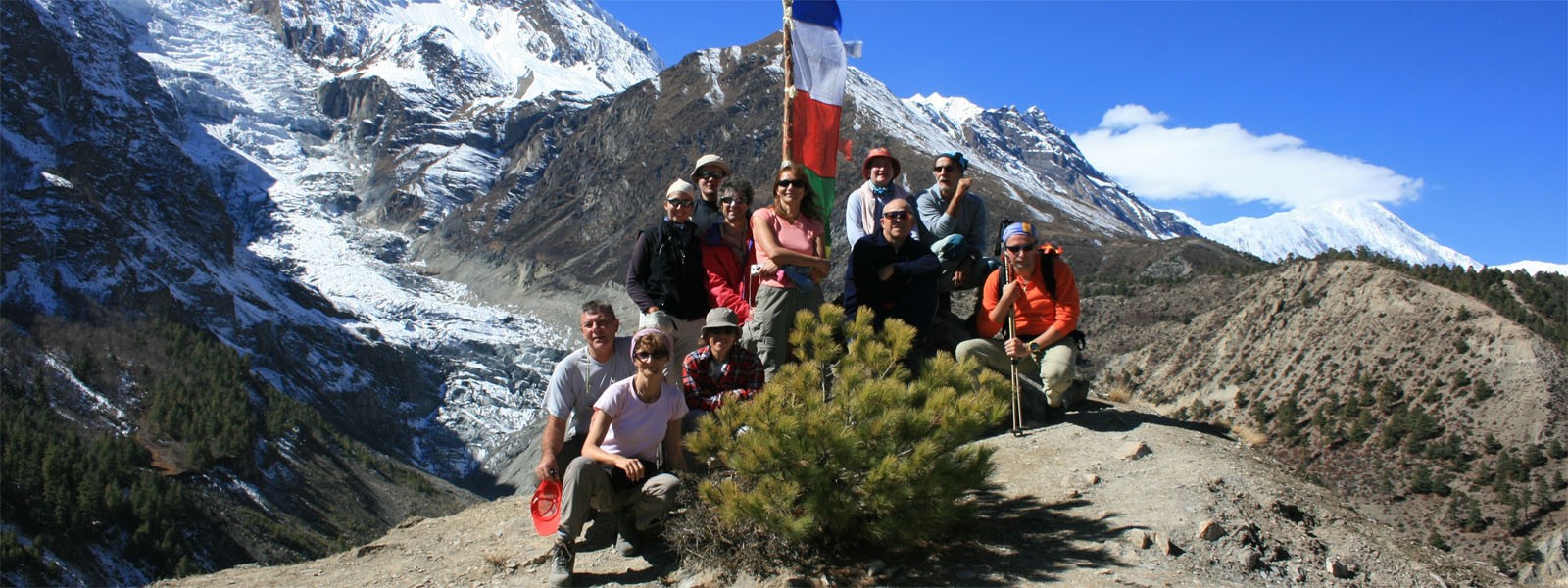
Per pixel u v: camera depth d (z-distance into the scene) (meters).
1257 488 8.97
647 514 7.82
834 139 12.15
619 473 7.98
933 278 10.44
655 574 7.80
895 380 8.00
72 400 132.50
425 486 155.75
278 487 131.25
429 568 8.82
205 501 115.06
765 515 7.34
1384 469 62.94
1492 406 65.00
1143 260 198.38
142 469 116.00
